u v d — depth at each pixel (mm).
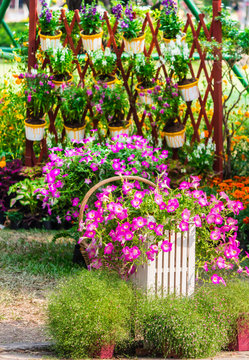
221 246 3648
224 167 6730
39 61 6816
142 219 3363
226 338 3361
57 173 4637
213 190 5996
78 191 4805
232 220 3637
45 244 5855
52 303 3334
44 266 5137
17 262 5223
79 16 6141
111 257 3598
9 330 3717
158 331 3174
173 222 3445
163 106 6156
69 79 6273
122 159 4844
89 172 4648
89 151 4730
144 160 4918
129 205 3613
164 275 3438
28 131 6332
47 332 3469
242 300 3445
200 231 3654
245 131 7688
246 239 5793
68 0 7824
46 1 6219
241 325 3393
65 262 5289
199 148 6363
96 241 3561
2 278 4766
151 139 6484
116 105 6102
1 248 5645
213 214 3557
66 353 3232
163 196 3672
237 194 5738
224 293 3480
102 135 6211
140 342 3367
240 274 5016
